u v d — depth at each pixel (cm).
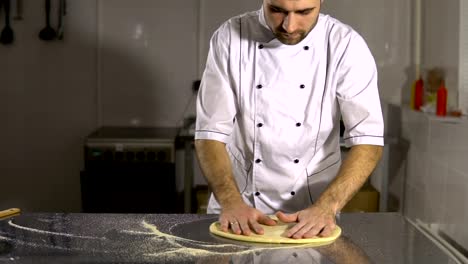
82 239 170
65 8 431
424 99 409
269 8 185
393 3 427
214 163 207
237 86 214
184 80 439
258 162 220
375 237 175
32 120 441
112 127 438
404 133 410
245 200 227
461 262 163
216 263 154
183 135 386
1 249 162
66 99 440
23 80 438
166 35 434
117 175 394
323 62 213
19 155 444
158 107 441
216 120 213
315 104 213
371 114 209
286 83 213
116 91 439
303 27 186
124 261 154
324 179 221
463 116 356
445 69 384
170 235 175
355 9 429
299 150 217
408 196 404
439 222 346
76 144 444
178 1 431
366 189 405
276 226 183
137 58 437
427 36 416
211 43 220
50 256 157
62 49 436
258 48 214
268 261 156
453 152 322
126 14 432
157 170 394
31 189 447
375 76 215
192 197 425
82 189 394
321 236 172
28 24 432
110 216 192
